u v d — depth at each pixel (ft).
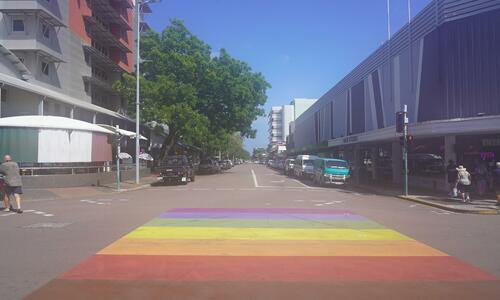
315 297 20.24
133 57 200.23
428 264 26.84
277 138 577.43
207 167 177.27
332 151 185.37
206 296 20.27
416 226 42.80
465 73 82.23
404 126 78.28
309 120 248.52
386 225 43.04
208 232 37.58
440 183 88.89
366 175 125.08
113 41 166.71
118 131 88.63
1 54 101.81
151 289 21.30
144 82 143.95
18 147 82.17
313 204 62.69
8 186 51.19
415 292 21.13
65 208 56.13
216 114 171.42
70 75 135.85
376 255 29.19
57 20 118.52
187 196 75.15
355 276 23.94
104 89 164.14
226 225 41.60
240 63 173.68
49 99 105.09
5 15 113.50
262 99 179.83
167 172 106.63
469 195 72.74
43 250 30.12
